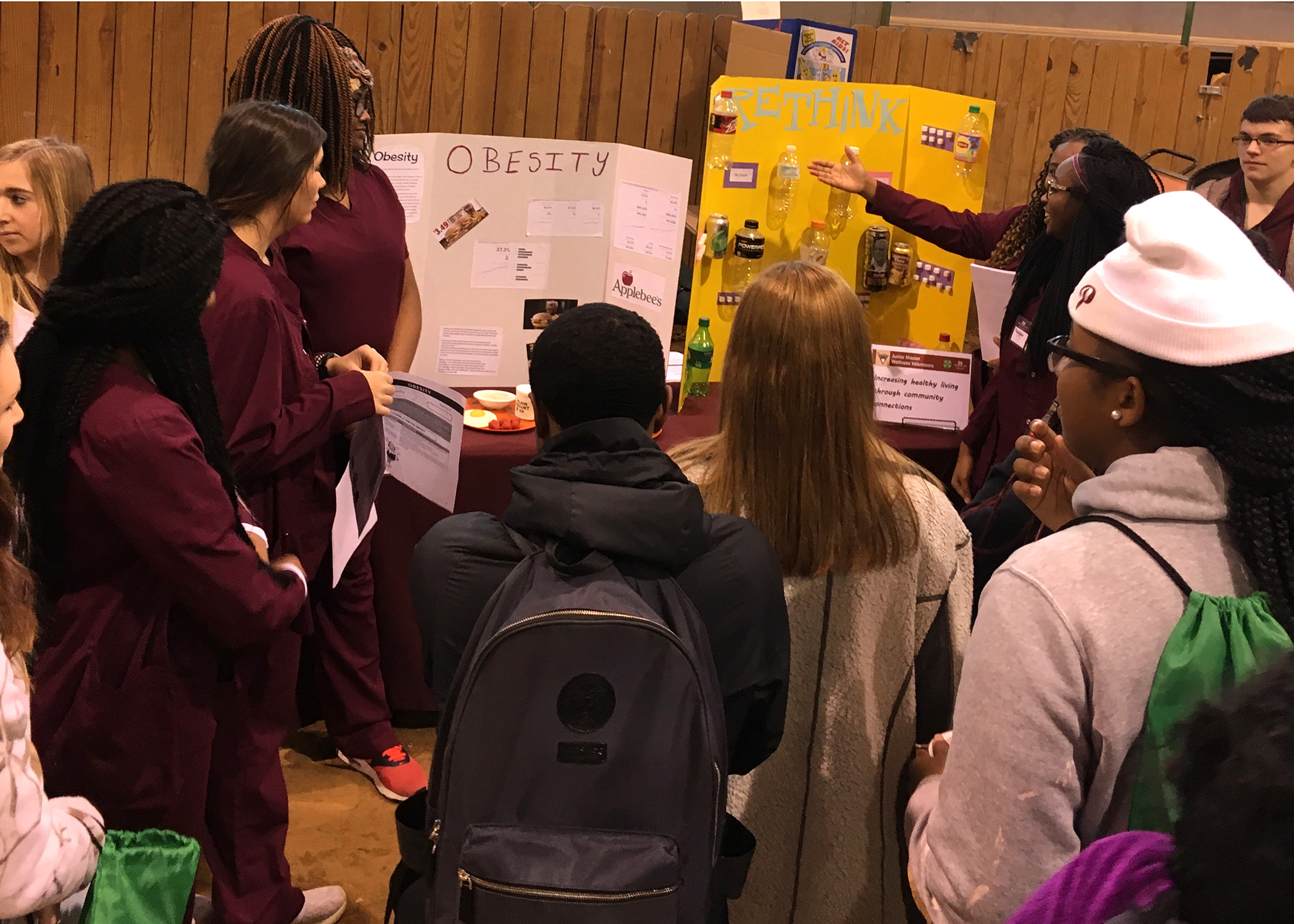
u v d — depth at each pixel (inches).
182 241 59.3
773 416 57.1
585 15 154.6
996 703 41.0
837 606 58.9
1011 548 85.1
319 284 97.6
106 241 58.8
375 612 110.9
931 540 59.9
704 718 45.9
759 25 144.3
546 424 52.5
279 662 79.1
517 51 153.9
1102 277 43.5
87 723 63.4
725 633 49.9
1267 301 40.6
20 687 43.7
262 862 81.4
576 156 118.4
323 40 92.8
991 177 179.3
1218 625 39.3
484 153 116.0
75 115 140.2
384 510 107.0
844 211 133.3
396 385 94.4
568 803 45.3
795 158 128.6
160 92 142.1
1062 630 40.4
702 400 127.4
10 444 60.6
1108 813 41.7
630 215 121.7
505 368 123.3
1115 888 31.6
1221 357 40.1
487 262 119.3
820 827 61.0
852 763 60.4
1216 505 41.2
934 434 123.8
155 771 65.7
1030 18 187.6
